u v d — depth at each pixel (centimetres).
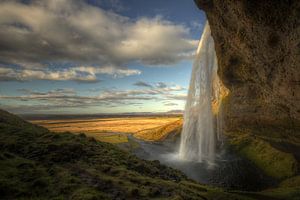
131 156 2752
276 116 4031
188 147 5284
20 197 1279
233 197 1959
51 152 2148
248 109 4744
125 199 1395
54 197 1301
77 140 2672
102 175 1772
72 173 1709
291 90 2845
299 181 2798
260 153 3984
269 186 2930
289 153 3625
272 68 2936
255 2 2328
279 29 2347
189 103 6450
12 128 3083
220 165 3838
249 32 2772
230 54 3762
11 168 1661
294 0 2022
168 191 1639
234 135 5131
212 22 3569
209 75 5966
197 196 1739
